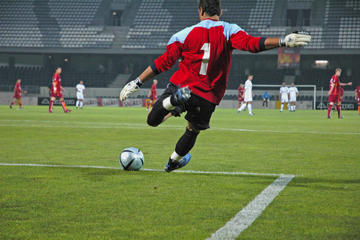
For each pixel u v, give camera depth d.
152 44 167.38
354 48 144.62
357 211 11.19
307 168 18.84
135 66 171.75
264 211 11.17
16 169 17.89
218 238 8.93
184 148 16.02
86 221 10.20
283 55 146.25
